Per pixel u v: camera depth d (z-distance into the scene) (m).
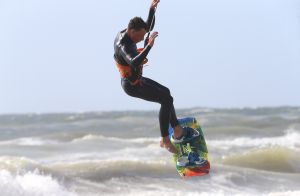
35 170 44.16
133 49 26.19
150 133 96.19
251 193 44.97
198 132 28.94
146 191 43.41
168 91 27.45
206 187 45.75
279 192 43.53
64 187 42.44
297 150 61.81
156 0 27.06
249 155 59.41
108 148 67.81
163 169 48.78
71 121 135.25
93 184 44.28
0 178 39.47
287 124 100.75
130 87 26.72
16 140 81.38
